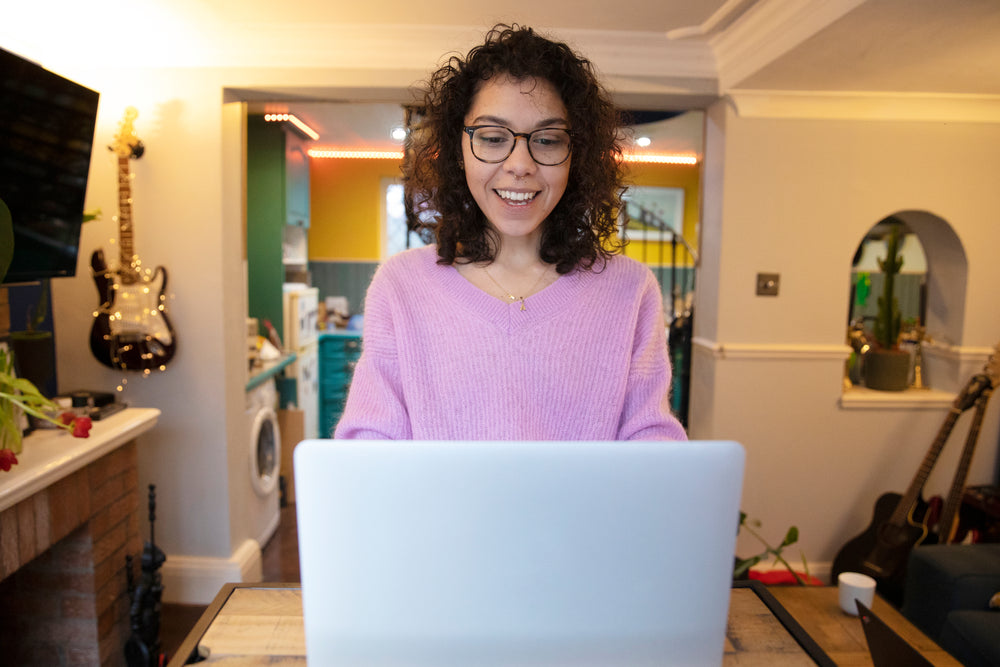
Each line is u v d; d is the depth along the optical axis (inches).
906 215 128.3
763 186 117.3
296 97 112.5
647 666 25.9
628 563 25.0
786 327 120.1
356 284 240.7
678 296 229.8
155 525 114.3
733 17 97.6
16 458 64.9
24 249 78.2
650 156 251.0
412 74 108.6
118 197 108.9
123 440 82.7
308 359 186.2
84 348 110.9
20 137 74.5
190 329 111.1
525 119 36.0
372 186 237.0
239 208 116.4
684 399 161.5
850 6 76.5
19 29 98.3
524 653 25.4
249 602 41.2
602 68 111.9
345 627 25.2
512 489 24.2
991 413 123.0
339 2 95.6
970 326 121.9
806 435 121.7
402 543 24.5
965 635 74.9
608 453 24.3
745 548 123.3
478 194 37.3
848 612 70.5
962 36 85.0
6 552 64.6
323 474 24.0
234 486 116.9
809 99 115.0
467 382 37.7
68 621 82.0
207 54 107.3
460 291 39.3
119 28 104.3
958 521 119.0
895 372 124.3
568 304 39.0
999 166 119.3
